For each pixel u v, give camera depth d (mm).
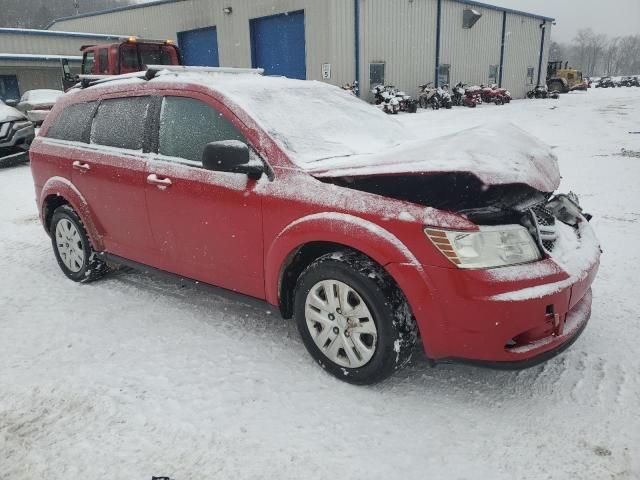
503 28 30047
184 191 3207
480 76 29297
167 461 2227
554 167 2758
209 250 3211
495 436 2348
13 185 8594
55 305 3830
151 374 2883
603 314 3475
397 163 2541
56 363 3014
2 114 9984
